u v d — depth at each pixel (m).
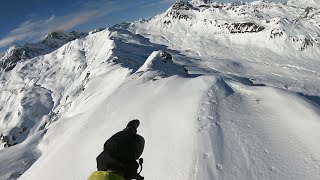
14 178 49.72
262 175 14.04
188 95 22.78
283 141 15.69
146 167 17.34
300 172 13.58
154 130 20.12
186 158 16.42
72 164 22.88
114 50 192.88
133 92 28.09
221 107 20.34
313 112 16.78
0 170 52.59
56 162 23.62
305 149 14.68
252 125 17.72
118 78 81.00
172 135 18.64
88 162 22.23
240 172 14.52
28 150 59.31
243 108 19.94
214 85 23.14
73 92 154.75
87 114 29.53
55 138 55.66
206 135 17.31
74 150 24.19
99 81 89.44
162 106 22.67
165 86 26.30
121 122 24.17
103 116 26.42
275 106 18.92
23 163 53.69
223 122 18.45
